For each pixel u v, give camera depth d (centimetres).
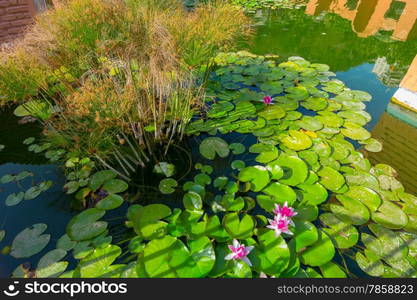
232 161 235
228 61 408
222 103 310
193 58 251
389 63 440
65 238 167
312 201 190
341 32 572
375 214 183
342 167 222
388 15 685
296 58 429
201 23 269
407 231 173
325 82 361
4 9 383
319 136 257
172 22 268
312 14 691
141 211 182
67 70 279
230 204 189
